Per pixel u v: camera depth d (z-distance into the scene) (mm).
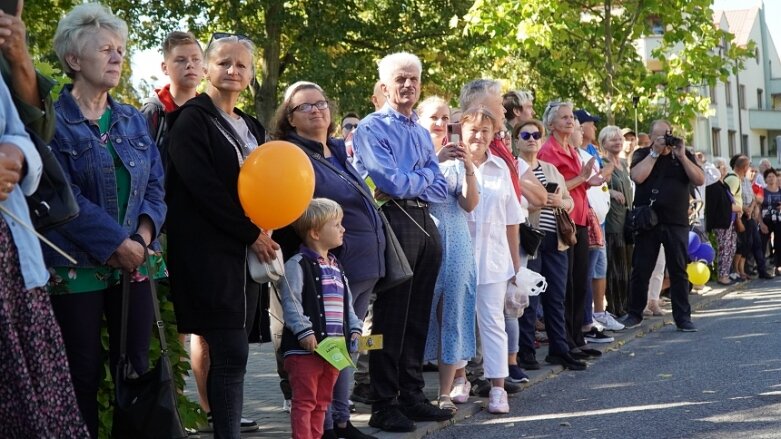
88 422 4441
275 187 4902
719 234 16766
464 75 27719
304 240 5430
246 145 5332
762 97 68562
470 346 6762
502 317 7016
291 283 5281
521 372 7832
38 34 20734
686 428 6184
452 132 7027
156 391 4352
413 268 6270
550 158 8984
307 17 26203
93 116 4566
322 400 5418
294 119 5871
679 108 18094
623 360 9141
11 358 3566
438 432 6340
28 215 3729
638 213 10977
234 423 4922
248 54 5398
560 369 8625
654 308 12328
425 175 6258
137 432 4340
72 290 4375
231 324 4930
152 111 6043
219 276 4918
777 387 7426
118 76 4574
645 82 17766
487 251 6953
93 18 4535
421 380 6516
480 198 7023
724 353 9234
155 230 4641
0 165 3557
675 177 10969
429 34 26812
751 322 11539
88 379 4426
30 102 4016
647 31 16891
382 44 27297
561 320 8656
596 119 11227
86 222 4297
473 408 6984
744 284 17297
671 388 7594
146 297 4586
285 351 5340
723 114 61625
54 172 3977
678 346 9875
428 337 6754
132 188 4574
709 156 59219
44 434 3625
